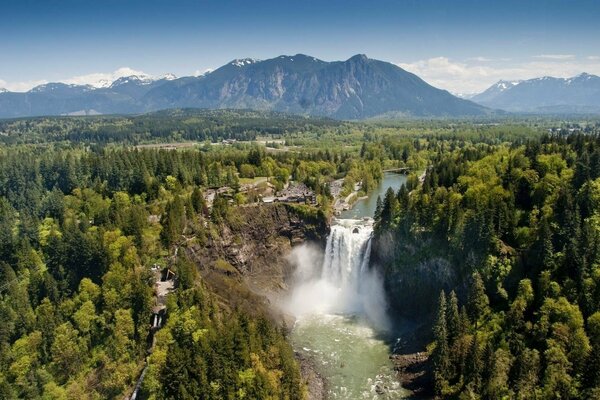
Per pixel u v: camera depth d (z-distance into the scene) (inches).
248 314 5452.8
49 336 5265.8
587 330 4200.3
